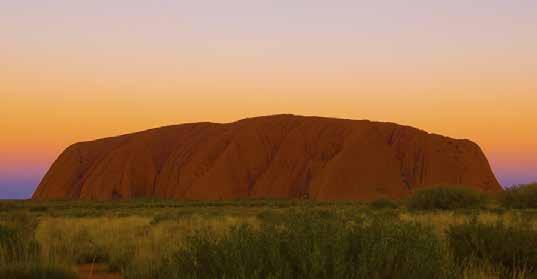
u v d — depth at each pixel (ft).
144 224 71.97
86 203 257.96
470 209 114.52
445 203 125.49
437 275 20.65
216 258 20.88
